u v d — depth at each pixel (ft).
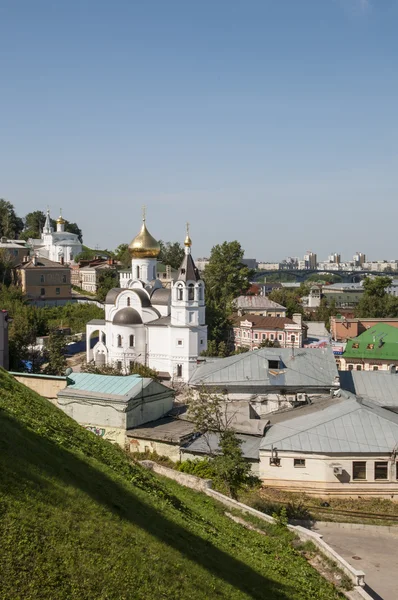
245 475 150.41
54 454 91.25
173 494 118.01
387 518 146.10
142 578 71.00
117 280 591.37
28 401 122.52
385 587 113.09
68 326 472.44
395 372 227.81
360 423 165.78
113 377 191.52
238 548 101.40
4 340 264.72
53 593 61.57
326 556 111.75
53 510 73.67
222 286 595.88
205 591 76.13
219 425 169.99
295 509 144.87
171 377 325.01
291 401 207.82
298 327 419.74
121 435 177.17
